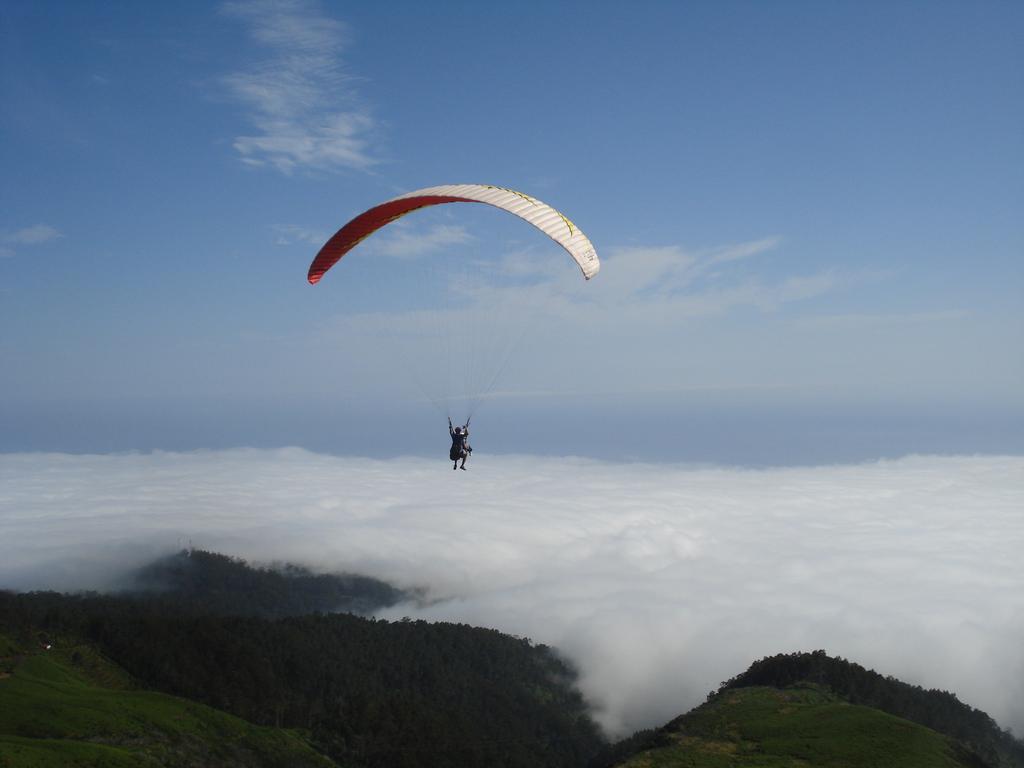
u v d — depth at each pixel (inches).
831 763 2058.3
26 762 2006.6
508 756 3280.0
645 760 2230.6
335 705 3309.5
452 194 1174.3
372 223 1257.4
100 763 2117.4
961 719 2999.5
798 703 2568.9
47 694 2625.5
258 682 3307.1
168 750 2402.8
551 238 1133.1
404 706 3412.9
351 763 2920.8
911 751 2076.8
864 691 2866.6
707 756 2208.4
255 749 2652.6
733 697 2704.2
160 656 3358.8
